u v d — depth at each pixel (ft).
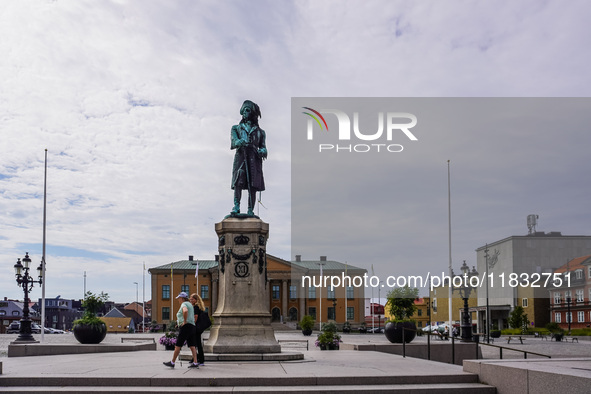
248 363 52.03
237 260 58.29
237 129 62.28
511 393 37.81
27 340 107.04
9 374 41.60
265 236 59.72
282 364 51.06
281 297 317.22
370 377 41.11
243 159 61.57
